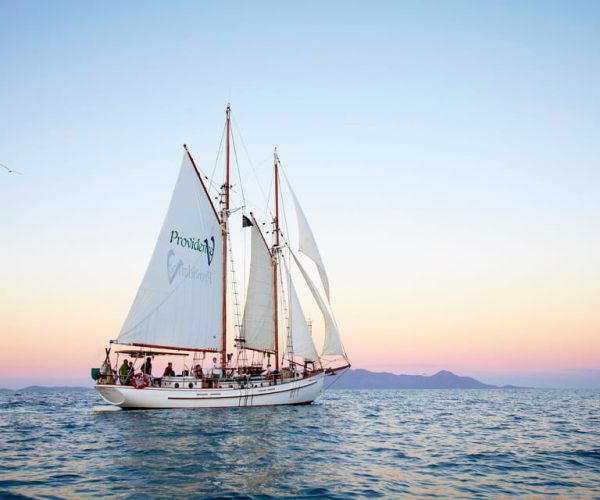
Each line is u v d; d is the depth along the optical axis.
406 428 39.53
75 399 93.25
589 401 97.12
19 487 17.69
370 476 20.41
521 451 27.58
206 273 50.50
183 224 48.75
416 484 19.23
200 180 50.50
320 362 53.66
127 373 46.12
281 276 54.56
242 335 52.44
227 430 32.88
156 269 46.44
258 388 48.88
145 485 18.02
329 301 54.78
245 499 16.42
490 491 18.30
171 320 47.34
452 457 25.39
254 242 53.66
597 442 31.59
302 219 53.44
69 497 16.41
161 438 29.20
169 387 45.62
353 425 40.00
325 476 20.08
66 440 28.83
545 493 18.09
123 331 44.34
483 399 108.12
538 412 61.22
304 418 42.25
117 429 33.66
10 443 27.84
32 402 77.62
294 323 53.00
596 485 19.36
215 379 47.41
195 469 20.73
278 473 20.31
